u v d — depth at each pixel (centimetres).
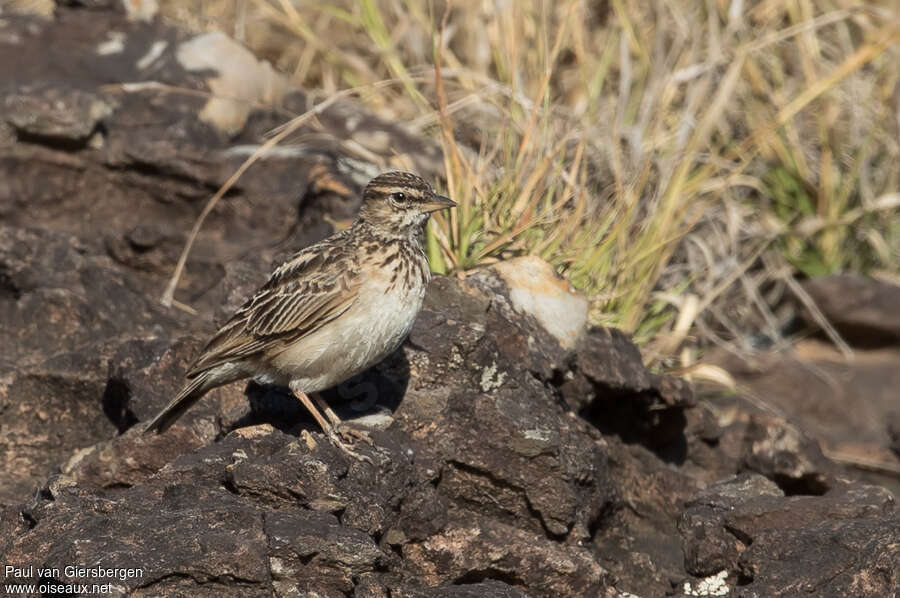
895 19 1658
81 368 1075
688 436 1177
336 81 1788
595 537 1038
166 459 948
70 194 1383
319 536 757
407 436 939
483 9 1667
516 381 995
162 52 1506
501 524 901
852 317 1627
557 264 1187
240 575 728
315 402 953
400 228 880
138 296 1241
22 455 1067
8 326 1171
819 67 1778
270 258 1288
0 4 1730
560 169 1252
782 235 1722
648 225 1316
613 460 1120
